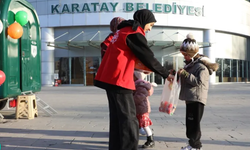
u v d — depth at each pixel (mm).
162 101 3857
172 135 5250
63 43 23547
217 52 29484
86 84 26672
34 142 4727
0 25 6078
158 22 25344
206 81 3770
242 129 5797
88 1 25172
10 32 6613
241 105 10133
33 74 8297
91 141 4793
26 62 7781
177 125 6301
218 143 4602
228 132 5492
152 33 25859
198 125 3797
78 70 26750
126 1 25062
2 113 8359
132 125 3020
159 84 26922
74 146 4469
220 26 28391
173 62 26938
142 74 4570
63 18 25625
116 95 3023
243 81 33281
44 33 26188
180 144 4570
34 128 5973
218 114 7957
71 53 26703
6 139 4941
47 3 25953
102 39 25688
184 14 26000
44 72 26453
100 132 5539
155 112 8438
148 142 4363
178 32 26156
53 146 4465
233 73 31547
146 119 4371
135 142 3020
